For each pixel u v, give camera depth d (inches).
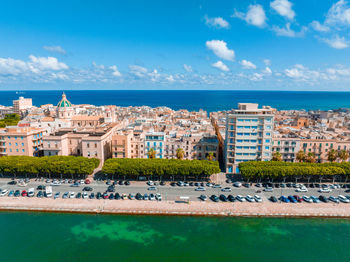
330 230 3860.7
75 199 4446.4
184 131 7288.4
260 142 5679.1
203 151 6023.6
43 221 3981.3
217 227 3897.6
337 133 7185.0
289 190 4869.6
